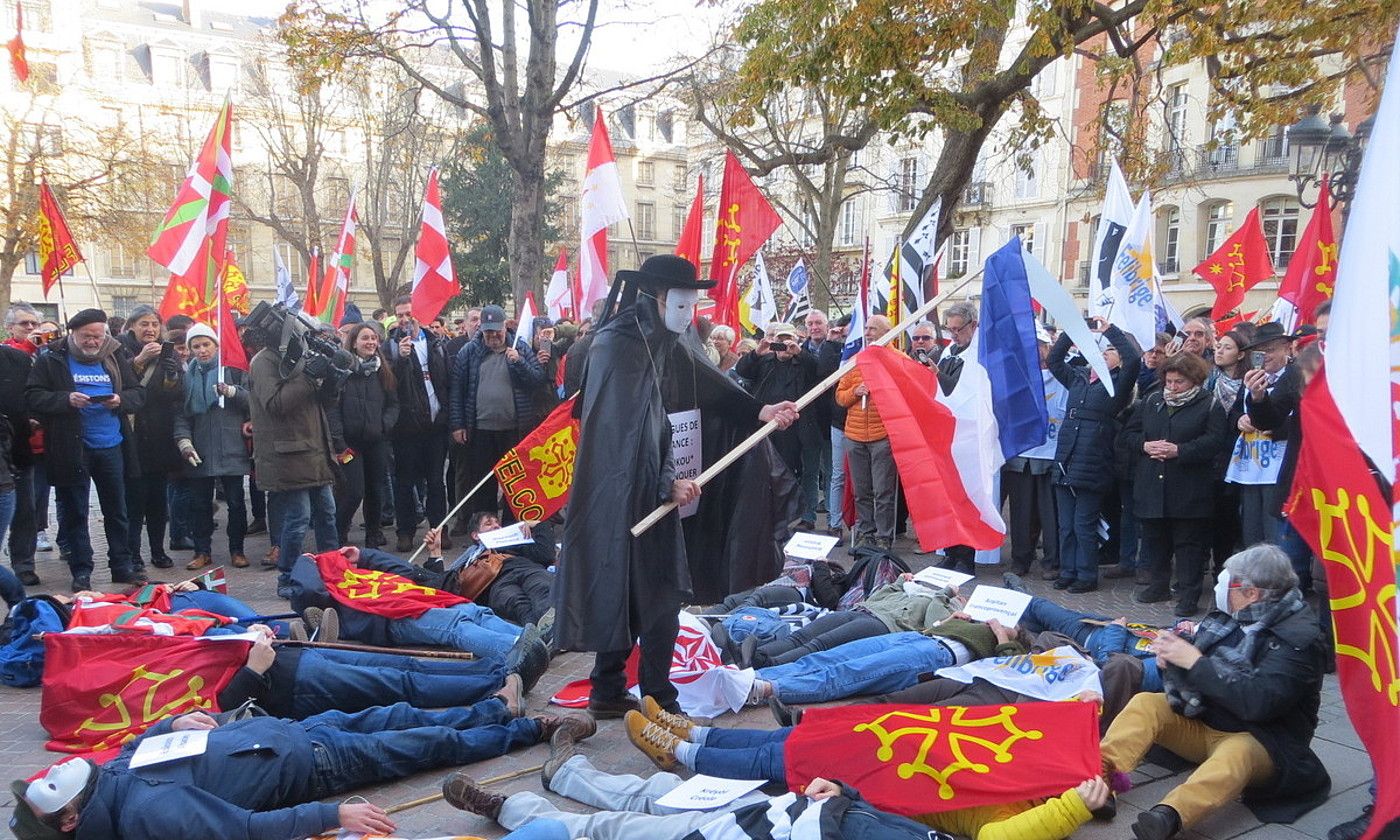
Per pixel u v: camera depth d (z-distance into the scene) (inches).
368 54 567.5
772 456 208.2
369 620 249.3
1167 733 175.9
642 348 187.9
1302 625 165.3
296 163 1541.6
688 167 1820.9
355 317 585.0
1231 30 491.5
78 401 307.1
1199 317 360.8
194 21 2134.6
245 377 390.3
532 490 290.2
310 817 148.7
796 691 216.8
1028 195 1384.1
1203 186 1166.3
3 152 1188.5
